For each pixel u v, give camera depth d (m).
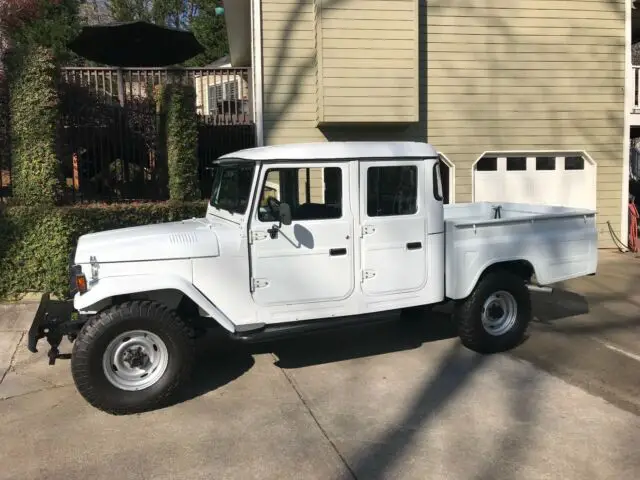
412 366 5.25
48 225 7.61
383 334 6.23
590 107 11.76
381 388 4.74
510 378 4.93
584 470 3.44
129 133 9.14
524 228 5.66
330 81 10.27
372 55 10.33
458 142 11.34
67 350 5.73
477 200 11.60
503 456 3.62
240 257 4.62
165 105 8.53
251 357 5.52
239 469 3.51
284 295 4.75
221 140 10.55
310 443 3.82
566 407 4.33
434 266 5.23
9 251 7.62
